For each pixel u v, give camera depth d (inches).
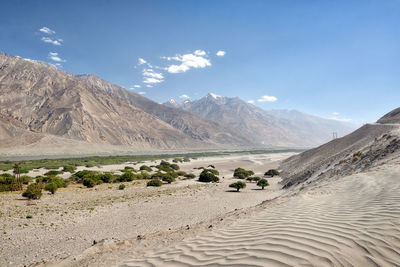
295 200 375.2
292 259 142.9
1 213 628.7
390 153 690.8
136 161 3304.6
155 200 855.1
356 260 137.3
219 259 163.9
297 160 2348.7
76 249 414.3
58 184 1126.4
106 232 513.0
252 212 350.9
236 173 1782.7
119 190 1074.1
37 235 488.1
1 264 360.8
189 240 235.0
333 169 900.0
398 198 261.7
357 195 331.3
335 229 187.5
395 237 161.0
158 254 205.5
